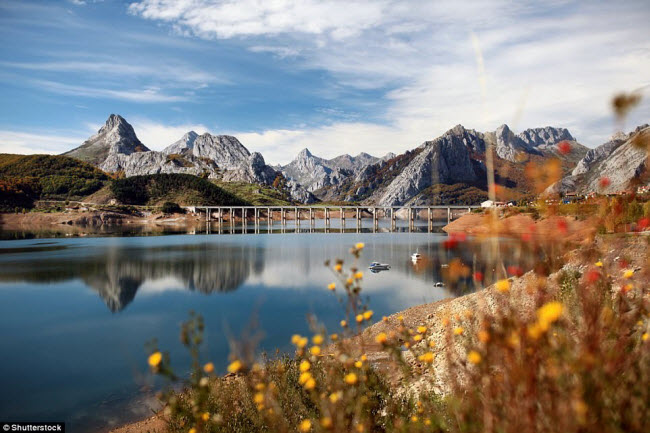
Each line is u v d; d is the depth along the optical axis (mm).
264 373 4438
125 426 12008
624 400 1550
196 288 38906
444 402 2912
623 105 1341
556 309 1549
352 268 3098
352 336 3213
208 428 3633
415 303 28828
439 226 155875
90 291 37781
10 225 137500
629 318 1781
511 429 1646
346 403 2959
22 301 33906
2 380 17219
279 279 43312
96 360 19750
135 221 166625
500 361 1794
